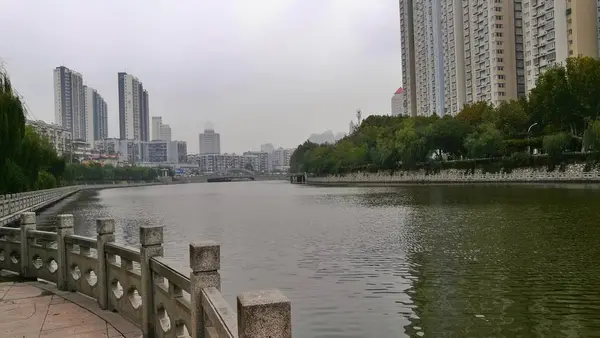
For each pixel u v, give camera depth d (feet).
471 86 440.04
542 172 232.53
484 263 62.13
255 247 80.84
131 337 22.54
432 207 141.69
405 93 572.92
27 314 26.07
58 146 573.74
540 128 270.05
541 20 360.89
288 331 10.77
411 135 311.88
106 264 27.12
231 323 12.89
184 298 19.43
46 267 34.30
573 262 60.59
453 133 292.81
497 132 261.85
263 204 195.21
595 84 218.18
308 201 203.51
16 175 135.23
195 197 280.51
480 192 195.83
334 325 41.22
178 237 95.91
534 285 51.16
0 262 39.47
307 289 52.65
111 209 186.70
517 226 92.53
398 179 351.46
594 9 330.13
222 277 59.11
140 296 23.81
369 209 147.43
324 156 483.51
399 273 58.85
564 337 37.45
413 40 554.87
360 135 439.22
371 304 46.68
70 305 27.78
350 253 72.84
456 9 451.94
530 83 375.45
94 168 526.57
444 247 74.79
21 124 107.04
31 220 36.37
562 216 103.09
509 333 38.58
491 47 406.00
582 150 220.23
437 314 43.34
